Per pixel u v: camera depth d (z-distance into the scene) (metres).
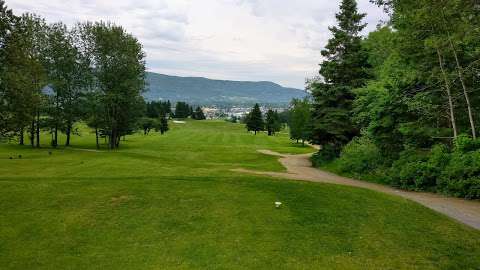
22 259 9.74
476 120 22.05
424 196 18.12
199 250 10.26
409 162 21.86
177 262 9.55
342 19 35.81
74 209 13.35
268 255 9.95
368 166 26.45
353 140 32.50
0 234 11.24
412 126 23.08
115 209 13.39
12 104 34.38
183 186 16.39
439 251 10.28
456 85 21.88
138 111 58.09
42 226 11.88
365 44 37.50
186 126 145.12
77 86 52.94
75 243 10.73
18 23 34.81
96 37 52.25
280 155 47.31
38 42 49.88
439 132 22.50
